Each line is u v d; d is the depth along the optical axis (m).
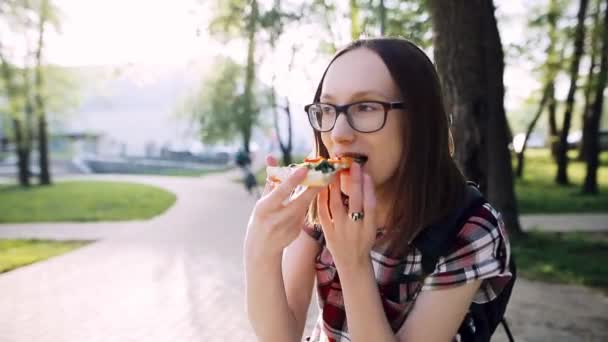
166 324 5.15
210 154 43.72
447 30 6.34
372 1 11.23
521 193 17.48
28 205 16.30
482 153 6.43
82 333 4.92
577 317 5.15
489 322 1.40
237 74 18.97
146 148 48.66
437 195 1.32
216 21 11.33
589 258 7.83
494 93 8.86
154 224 12.41
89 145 48.06
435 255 1.28
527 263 7.50
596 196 16.02
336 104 1.36
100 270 7.46
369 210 1.22
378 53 1.32
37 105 23.05
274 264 1.37
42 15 21.38
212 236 10.59
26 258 8.14
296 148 45.62
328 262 1.55
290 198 1.39
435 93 1.34
